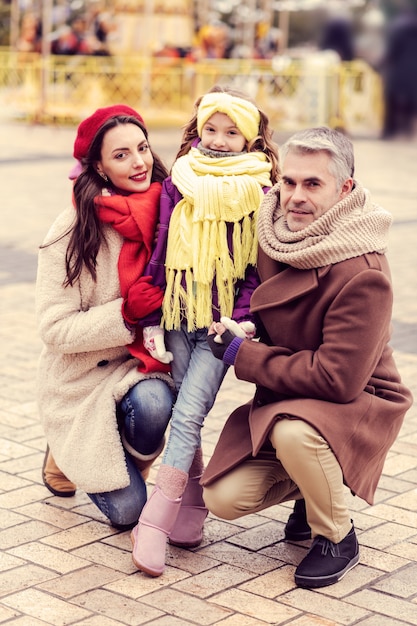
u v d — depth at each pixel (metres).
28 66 21.52
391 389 3.72
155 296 3.74
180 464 3.71
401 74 20.59
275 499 3.79
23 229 10.39
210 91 3.88
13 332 6.91
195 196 3.67
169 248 3.74
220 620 3.34
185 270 3.71
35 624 3.29
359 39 21.39
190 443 3.73
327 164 3.45
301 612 3.40
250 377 3.59
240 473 3.65
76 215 3.86
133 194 3.86
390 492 4.46
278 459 3.66
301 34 30.25
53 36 21.34
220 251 3.68
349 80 21.50
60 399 4.00
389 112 21.03
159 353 3.80
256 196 3.71
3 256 9.17
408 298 7.90
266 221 3.61
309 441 3.45
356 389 3.47
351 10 21.42
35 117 20.97
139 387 3.84
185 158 3.83
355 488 3.57
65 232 3.87
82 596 3.49
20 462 4.72
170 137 18.64
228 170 3.73
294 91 20.66
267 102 20.72
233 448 3.68
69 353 3.91
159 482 3.71
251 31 23.72
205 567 3.74
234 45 24.61
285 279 3.60
